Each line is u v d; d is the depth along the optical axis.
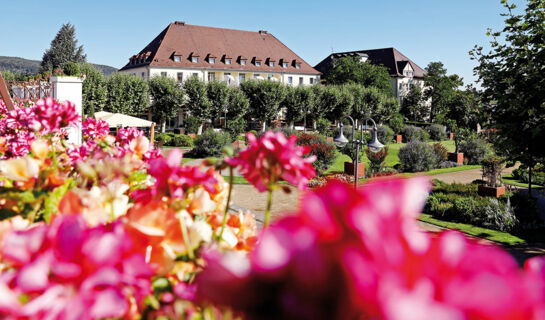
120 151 1.63
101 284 0.62
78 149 1.62
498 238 9.50
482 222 10.66
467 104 47.78
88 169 1.10
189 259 0.88
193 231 0.90
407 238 0.43
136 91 38.72
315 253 0.43
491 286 0.39
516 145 8.11
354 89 50.34
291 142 0.96
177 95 40.75
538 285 0.41
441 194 12.52
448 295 0.39
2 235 0.87
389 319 0.37
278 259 0.45
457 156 25.38
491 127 8.47
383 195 0.45
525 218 11.07
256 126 47.75
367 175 19.19
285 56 64.12
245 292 0.47
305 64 65.31
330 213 0.45
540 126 7.54
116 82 37.91
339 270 0.42
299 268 0.44
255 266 0.46
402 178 0.48
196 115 41.75
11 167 1.07
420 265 0.42
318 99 45.97
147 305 0.73
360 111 49.50
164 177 0.99
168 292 0.80
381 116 51.19
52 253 0.63
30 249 0.66
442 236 0.45
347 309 0.41
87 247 0.63
